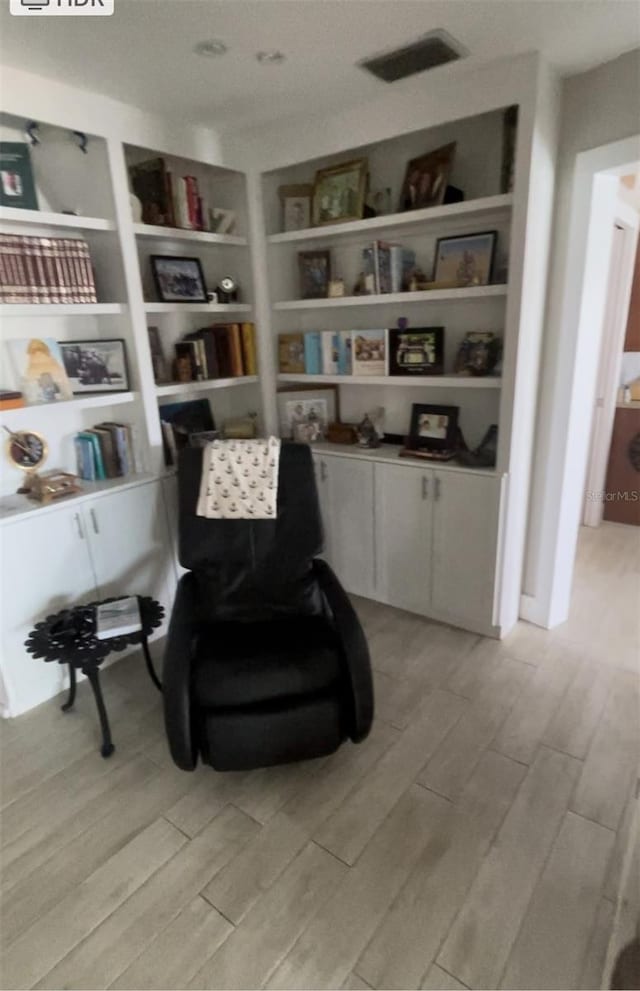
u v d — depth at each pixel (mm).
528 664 2404
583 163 2062
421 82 2072
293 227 2770
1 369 2211
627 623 2699
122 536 2441
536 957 1312
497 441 2318
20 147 2023
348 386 3080
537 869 1517
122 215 2242
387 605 2904
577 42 1787
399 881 1500
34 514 2123
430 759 1908
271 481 2172
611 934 1320
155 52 1774
